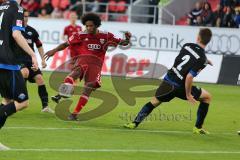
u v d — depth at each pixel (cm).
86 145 2930
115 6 8081
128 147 2936
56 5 8138
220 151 2956
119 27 7012
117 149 2875
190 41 6869
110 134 3259
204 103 3388
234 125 3812
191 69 3234
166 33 6906
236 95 5419
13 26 2680
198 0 7844
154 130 3466
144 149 2909
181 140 3197
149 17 7794
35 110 4012
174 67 3331
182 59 3291
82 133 3247
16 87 2741
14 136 3069
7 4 2734
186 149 2964
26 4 8075
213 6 7862
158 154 2811
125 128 3472
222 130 3603
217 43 6800
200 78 6362
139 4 7906
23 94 2756
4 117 2747
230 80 6256
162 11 7575
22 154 2670
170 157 2758
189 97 3238
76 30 6144
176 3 7738
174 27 6888
